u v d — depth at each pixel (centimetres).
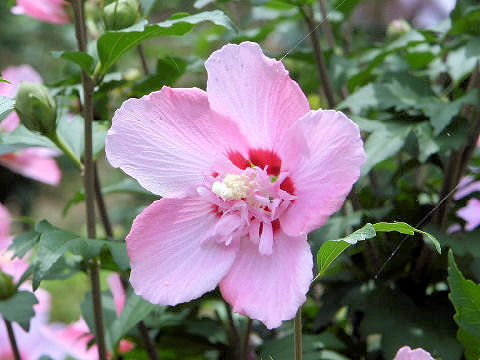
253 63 47
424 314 60
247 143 48
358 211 61
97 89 62
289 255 47
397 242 61
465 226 63
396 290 61
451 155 61
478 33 64
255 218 48
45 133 58
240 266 47
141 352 68
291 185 47
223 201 48
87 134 57
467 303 49
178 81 68
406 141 60
